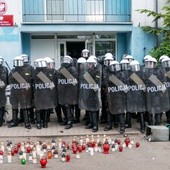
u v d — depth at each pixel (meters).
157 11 17.80
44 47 18.88
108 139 10.62
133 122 13.49
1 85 12.57
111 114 12.14
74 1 18.67
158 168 8.73
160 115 12.26
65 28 17.67
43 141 11.06
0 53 17.41
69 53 19.03
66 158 9.29
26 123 12.53
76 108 13.12
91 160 9.38
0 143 10.84
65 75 12.38
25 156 9.38
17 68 12.41
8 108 13.63
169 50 16.47
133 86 11.98
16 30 17.41
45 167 8.84
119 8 18.80
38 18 18.48
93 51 19.06
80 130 12.26
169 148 10.40
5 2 17.06
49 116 13.55
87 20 18.75
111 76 11.91
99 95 12.12
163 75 12.09
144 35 17.81
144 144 10.84
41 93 12.37
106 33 18.86
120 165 8.97
